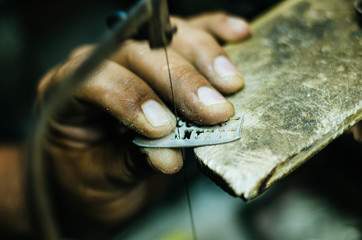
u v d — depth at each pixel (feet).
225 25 1.03
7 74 2.12
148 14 0.75
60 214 1.11
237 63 0.93
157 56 0.88
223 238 1.21
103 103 0.84
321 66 0.87
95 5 2.19
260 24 1.03
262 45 0.97
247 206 1.24
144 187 1.15
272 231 1.15
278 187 1.23
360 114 0.79
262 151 0.75
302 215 1.15
